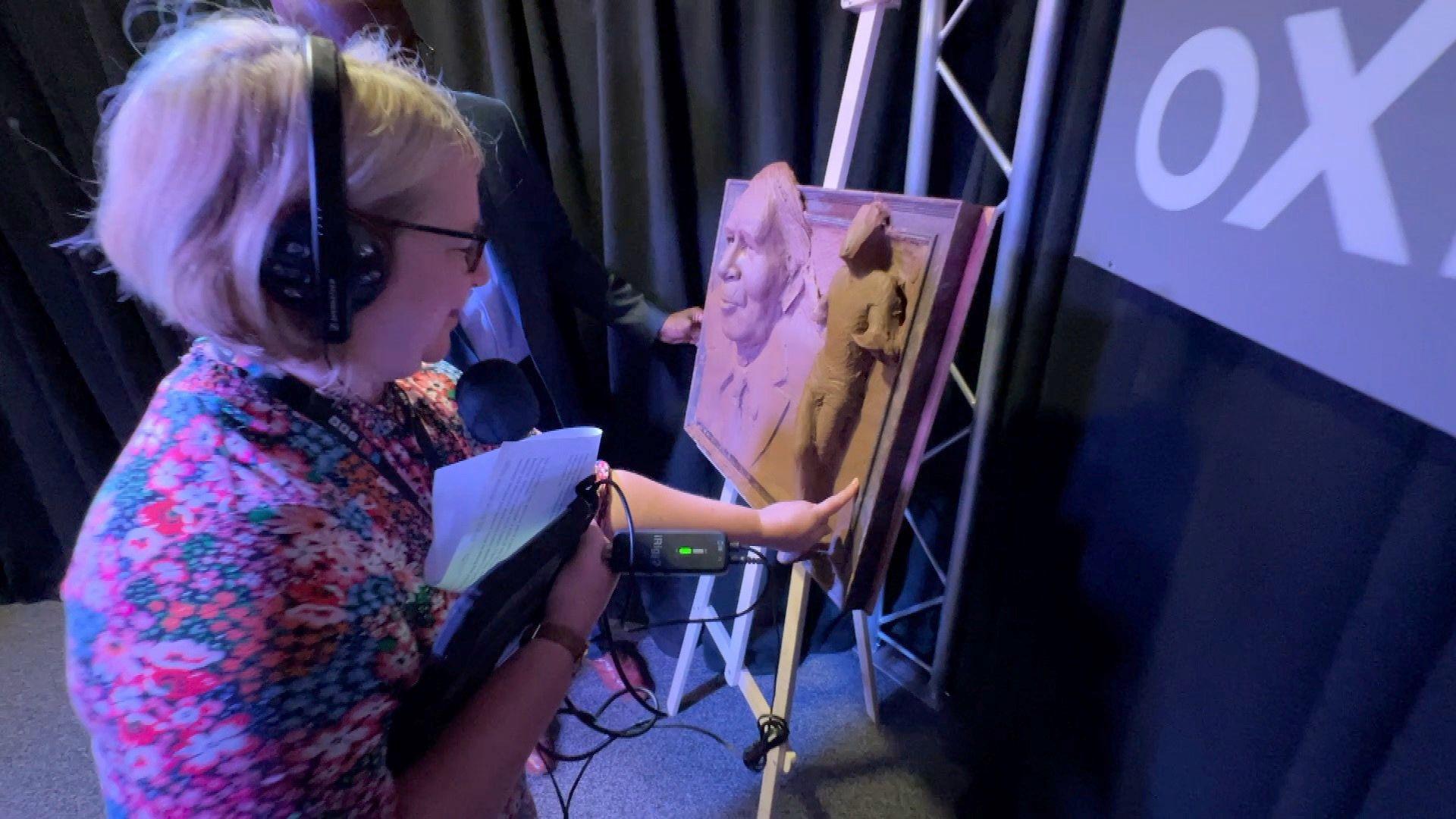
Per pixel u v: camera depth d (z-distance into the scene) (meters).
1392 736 0.53
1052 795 1.13
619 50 1.33
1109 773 0.97
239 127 0.37
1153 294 0.88
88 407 1.98
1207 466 0.77
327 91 0.38
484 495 0.52
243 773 0.39
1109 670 0.97
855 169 1.32
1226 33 0.65
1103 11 0.95
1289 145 0.57
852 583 0.82
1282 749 0.65
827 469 0.86
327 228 0.39
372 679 0.45
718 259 1.13
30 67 1.53
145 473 0.42
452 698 0.51
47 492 2.03
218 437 0.43
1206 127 0.69
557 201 1.34
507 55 1.38
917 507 1.59
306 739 0.41
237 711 0.38
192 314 0.41
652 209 1.44
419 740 0.50
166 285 0.40
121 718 0.38
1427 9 0.44
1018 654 1.27
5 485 2.02
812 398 0.87
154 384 1.91
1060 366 1.13
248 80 0.37
